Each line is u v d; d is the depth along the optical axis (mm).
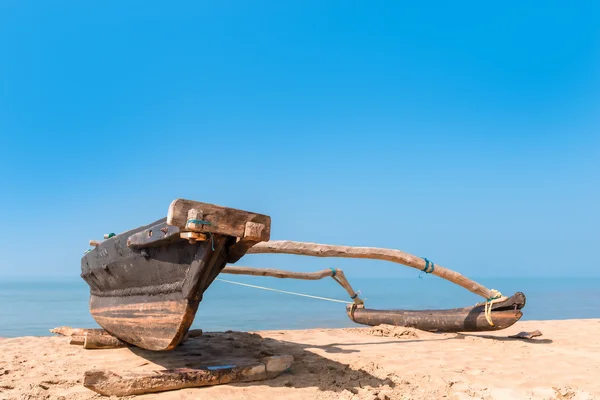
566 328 11289
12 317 24047
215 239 4543
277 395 5047
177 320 4945
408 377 6047
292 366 6488
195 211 4297
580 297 49594
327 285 104188
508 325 9273
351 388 5414
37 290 91250
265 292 67438
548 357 7441
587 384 5754
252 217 4699
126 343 7527
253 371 5605
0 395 4871
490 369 6543
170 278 5129
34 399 4734
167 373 5113
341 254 8648
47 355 6973
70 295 61469
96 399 4727
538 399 5234
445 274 9430
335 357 7207
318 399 4941
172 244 4969
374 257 8930
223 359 6332
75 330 8211
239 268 9930
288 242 8328
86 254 7574
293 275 10453
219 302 39344
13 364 6352
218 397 4895
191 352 7105
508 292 75875
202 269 4605
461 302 37156
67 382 5402
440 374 6203
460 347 8398
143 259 5531
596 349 8297
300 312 26703
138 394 4891
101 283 7215
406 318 10750
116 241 6160
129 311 6125
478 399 5203
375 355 7410
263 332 10070
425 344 8727
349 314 11953
